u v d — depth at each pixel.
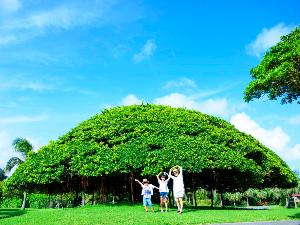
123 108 31.16
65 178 28.11
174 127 27.20
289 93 16.94
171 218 15.04
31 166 28.25
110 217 15.48
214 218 15.41
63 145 28.83
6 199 48.31
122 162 24.75
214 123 31.62
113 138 27.38
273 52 16.81
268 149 34.44
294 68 15.30
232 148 27.78
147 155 24.56
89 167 25.48
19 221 15.28
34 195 48.62
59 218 15.66
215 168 25.31
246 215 17.19
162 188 18.91
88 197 45.22
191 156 24.27
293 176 34.38
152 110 30.06
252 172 26.02
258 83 16.27
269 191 55.94
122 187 33.09
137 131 27.06
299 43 15.39
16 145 48.12
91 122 30.36
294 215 18.00
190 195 49.88
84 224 13.86
